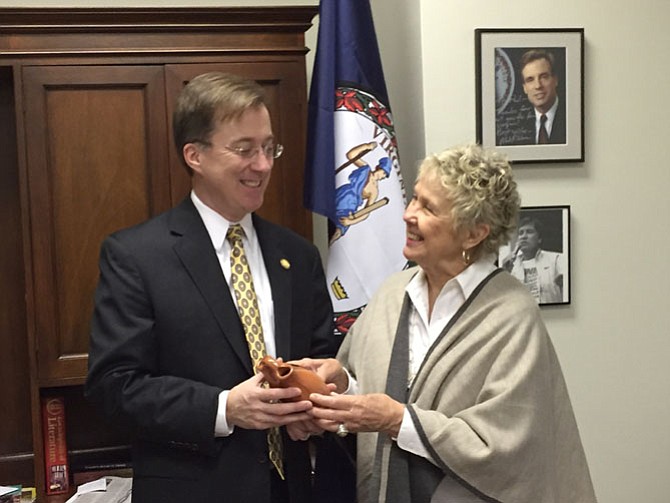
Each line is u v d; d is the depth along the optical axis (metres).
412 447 1.61
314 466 1.91
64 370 2.26
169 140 2.27
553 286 2.56
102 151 2.25
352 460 1.88
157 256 1.66
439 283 1.76
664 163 2.62
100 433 2.65
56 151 2.23
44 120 2.21
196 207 1.74
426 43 2.45
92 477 2.54
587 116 2.57
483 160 1.67
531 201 2.54
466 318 1.69
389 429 1.60
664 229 2.63
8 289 2.61
